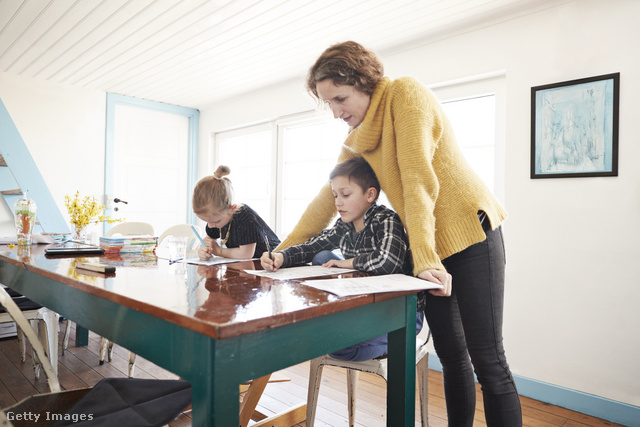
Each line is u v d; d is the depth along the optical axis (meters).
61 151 3.86
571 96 2.23
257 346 0.67
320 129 3.66
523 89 2.41
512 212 2.45
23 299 1.99
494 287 1.20
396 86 1.17
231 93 4.15
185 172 4.72
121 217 4.23
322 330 0.78
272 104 3.94
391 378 1.06
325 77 1.17
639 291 2.04
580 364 2.21
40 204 3.01
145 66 3.38
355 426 1.91
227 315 0.66
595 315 2.17
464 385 1.35
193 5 2.41
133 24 2.64
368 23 2.60
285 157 3.95
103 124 4.09
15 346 2.89
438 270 1.03
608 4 2.13
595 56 2.17
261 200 4.29
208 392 0.62
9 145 2.95
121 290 0.86
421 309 1.23
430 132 1.14
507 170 2.47
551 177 2.30
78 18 2.58
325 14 2.49
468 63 2.63
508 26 2.47
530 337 2.38
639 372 2.03
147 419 0.88
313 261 1.40
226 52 3.09
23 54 3.16
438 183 1.18
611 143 2.11
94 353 2.81
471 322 1.21
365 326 0.89
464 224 1.17
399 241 1.20
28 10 2.47
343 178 1.31
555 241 2.30
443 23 2.61
